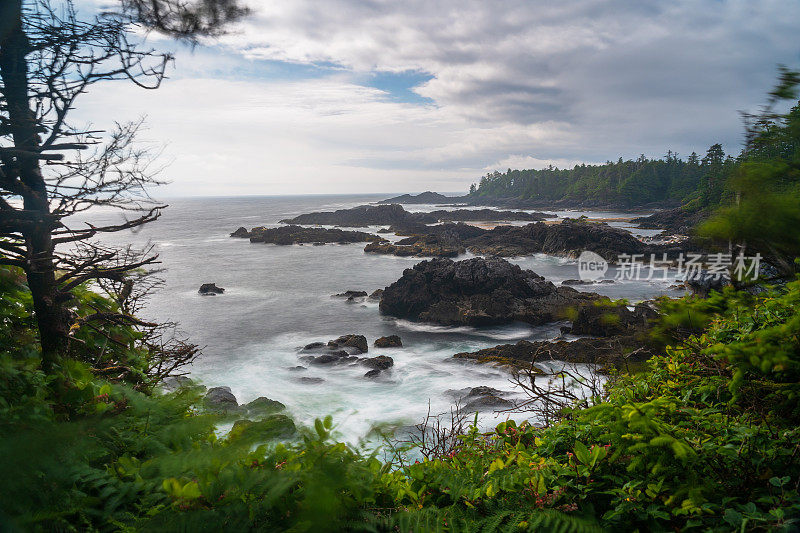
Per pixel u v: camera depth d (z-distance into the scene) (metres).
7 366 2.73
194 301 36.03
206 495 1.73
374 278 46.66
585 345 18.77
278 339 26.19
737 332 3.01
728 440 2.27
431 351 24.20
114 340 4.84
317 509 1.62
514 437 3.14
